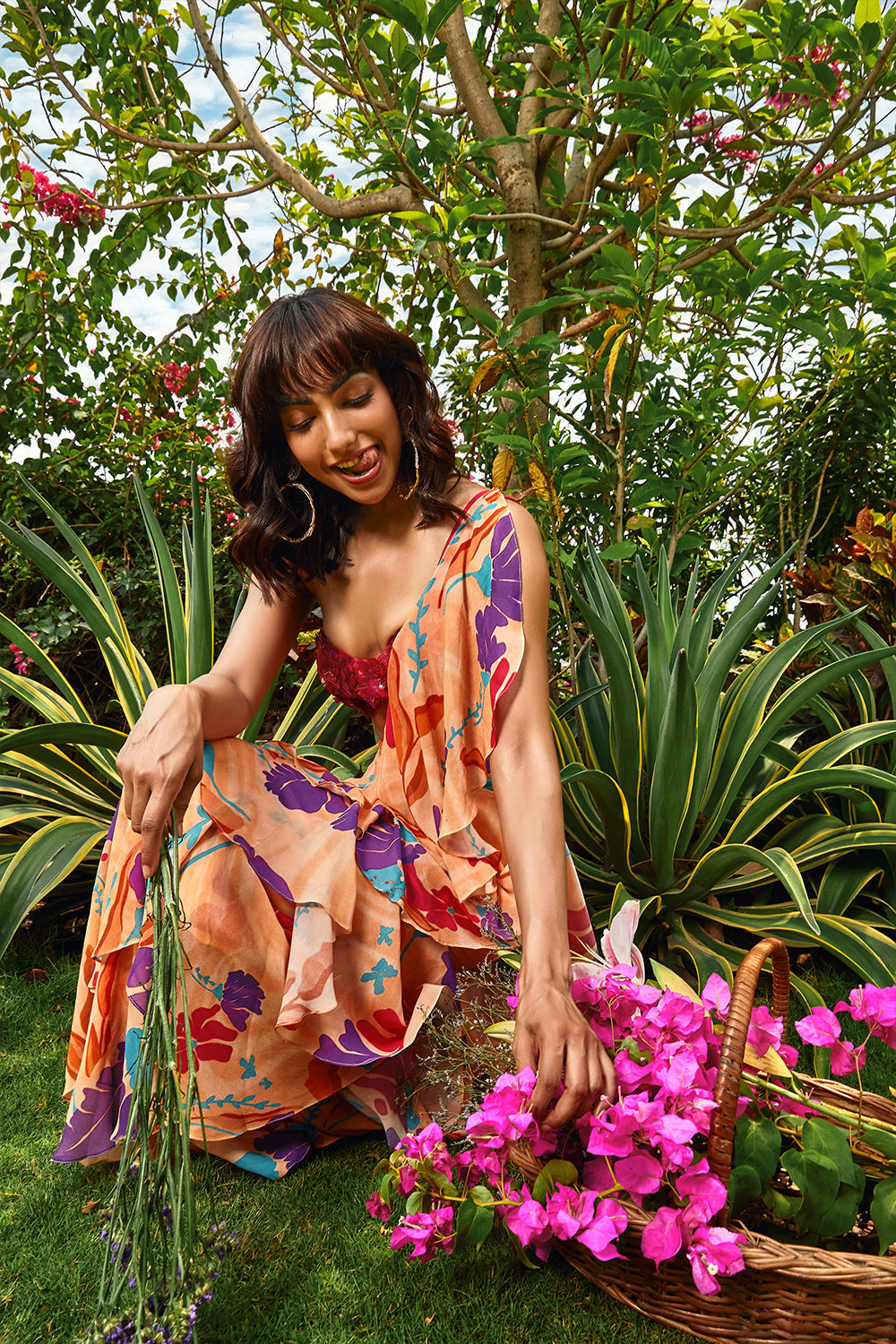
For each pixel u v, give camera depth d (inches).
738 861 82.7
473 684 55.7
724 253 111.9
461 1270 47.8
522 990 43.8
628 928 51.1
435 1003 56.6
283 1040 55.4
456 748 56.1
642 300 90.1
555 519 96.7
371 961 56.7
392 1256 48.8
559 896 47.1
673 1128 39.4
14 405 139.1
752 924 85.1
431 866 59.3
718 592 102.1
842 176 118.4
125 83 131.7
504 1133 41.4
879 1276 36.8
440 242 98.6
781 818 107.2
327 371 52.2
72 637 130.3
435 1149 46.3
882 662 105.6
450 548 57.0
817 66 90.4
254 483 60.7
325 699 110.6
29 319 138.0
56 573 97.4
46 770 101.4
